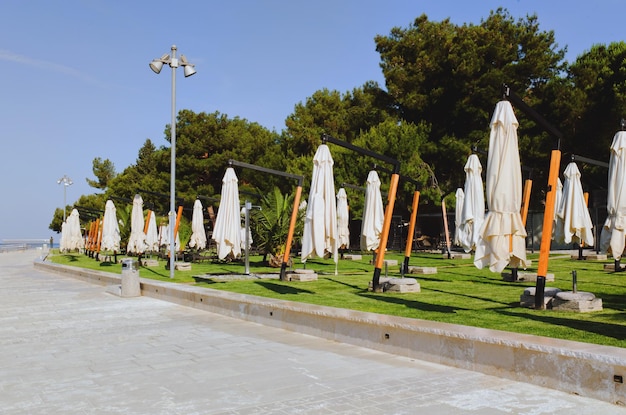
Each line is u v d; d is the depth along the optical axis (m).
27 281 22.59
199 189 49.78
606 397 4.96
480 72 35.69
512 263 8.82
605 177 31.70
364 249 16.16
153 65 19.05
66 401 5.29
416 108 38.03
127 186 67.25
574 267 19.05
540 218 36.22
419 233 41.50
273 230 22.77
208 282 16.77
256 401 5.17
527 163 33.16
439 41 37.41
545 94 32.56
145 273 21.20
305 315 8.87
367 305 10.37
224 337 8.66
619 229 11.20
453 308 9.76
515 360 5.77
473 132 35.16
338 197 23.08
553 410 4.74
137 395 5.45
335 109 47.94
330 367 6.50
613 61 29.67
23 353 7.66
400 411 4.79
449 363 6.49
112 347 8.01
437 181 36.62
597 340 6.50
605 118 29.94
